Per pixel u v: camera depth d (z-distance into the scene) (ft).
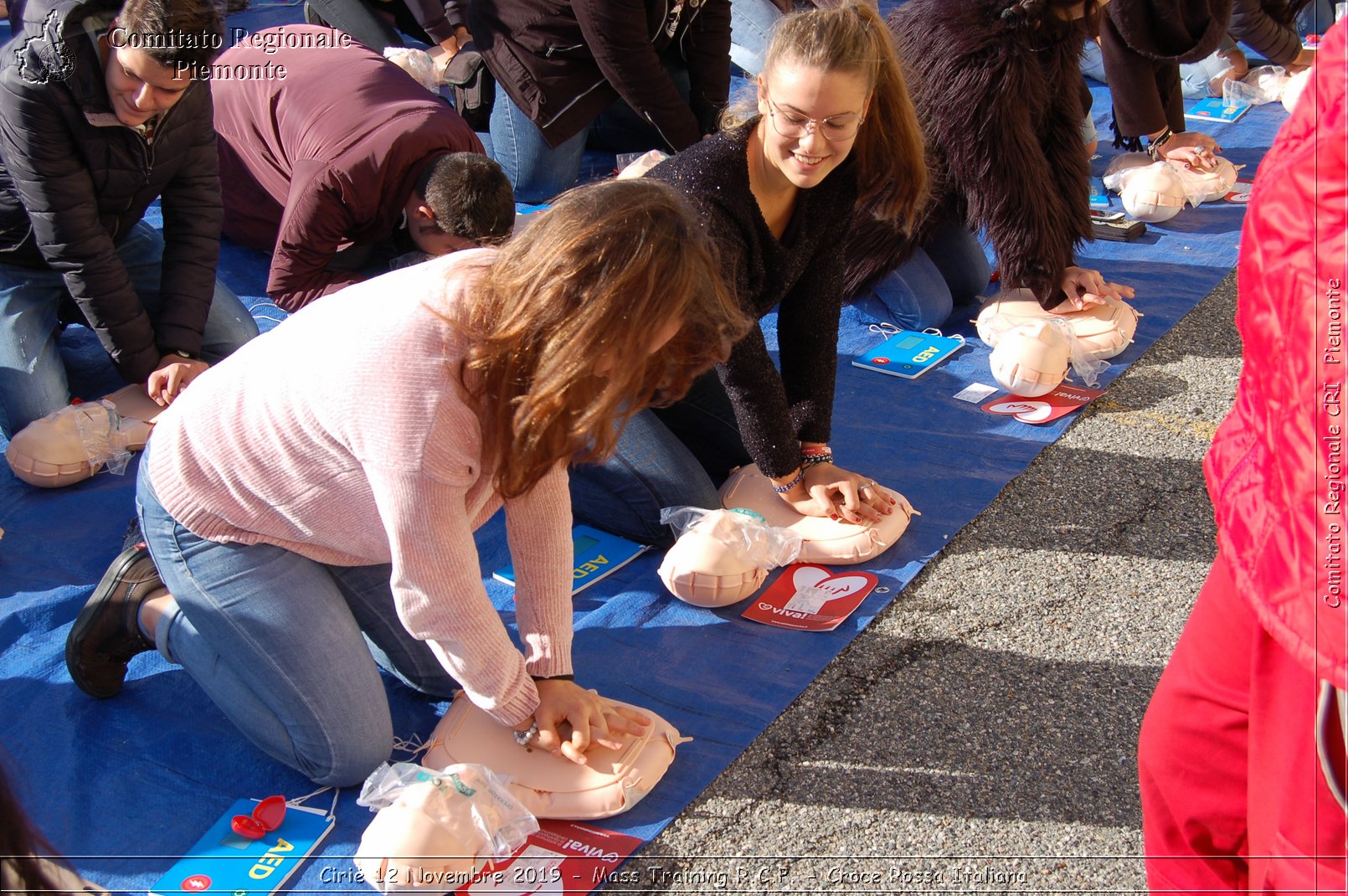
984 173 10.31
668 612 8.02
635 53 12.23
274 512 6.01
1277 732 4.08
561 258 4.42
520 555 6.22
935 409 10.66
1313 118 3.37
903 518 8.68
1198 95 18.78
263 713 6.39
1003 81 9.83
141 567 6.99
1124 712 7.10
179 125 9.15
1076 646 7.66
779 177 7.20
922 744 6.88
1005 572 8.41
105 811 6.43
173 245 9.76
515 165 14.21
